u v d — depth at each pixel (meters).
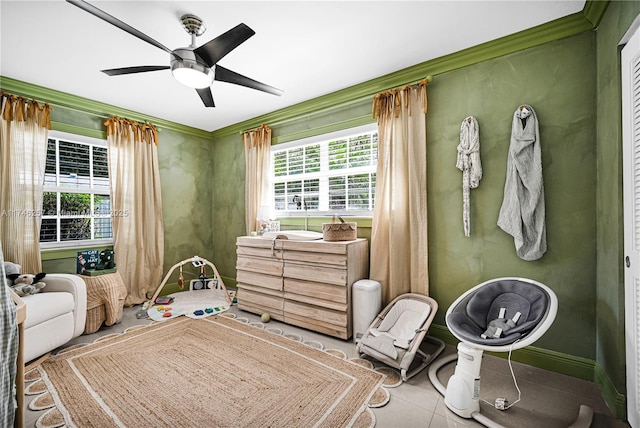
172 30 2.16
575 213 2.09
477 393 1.69
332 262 2.73
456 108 2.57
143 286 3.77
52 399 1.79
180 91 3.20
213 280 4.22
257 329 2.93
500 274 2.38
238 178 4.39
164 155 4.18
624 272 1.63
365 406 1.76
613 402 1.70
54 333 2.28
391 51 2.47
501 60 2.36
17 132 2.90
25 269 2.94
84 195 3.54
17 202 2.89
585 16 1.97
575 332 2.09
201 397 1.83
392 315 2.52
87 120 3.48
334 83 3.06
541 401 1.82
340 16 2.02
